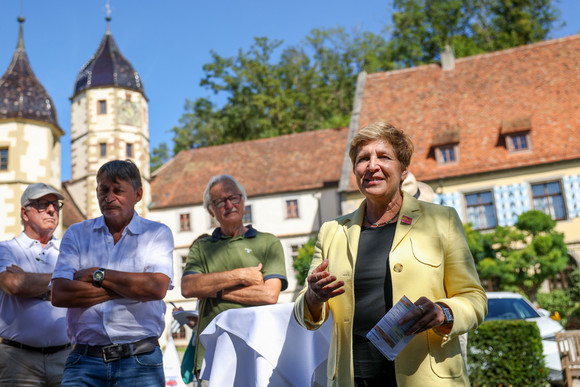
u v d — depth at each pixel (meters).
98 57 33.62
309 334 3.27
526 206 23.16
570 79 25.69
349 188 24.75
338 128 33.59
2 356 4.01
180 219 31.80
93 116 32.53
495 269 19.50
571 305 19.25
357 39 47.12
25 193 4.39
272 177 31.59
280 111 45.06
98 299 3.17
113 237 3.44
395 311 2.21
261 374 3.16
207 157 34.56
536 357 7.60
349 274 2.55
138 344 3.23
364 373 2.44
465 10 44.00
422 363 2.33
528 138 23.97
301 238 29.77
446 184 24.41
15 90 26.20
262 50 46.19
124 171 3.41
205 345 3.46
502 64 27.77
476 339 7.79
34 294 4.02
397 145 2.64
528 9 43.31
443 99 27.38
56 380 4.11
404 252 2.48
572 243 22.31
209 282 3.84
